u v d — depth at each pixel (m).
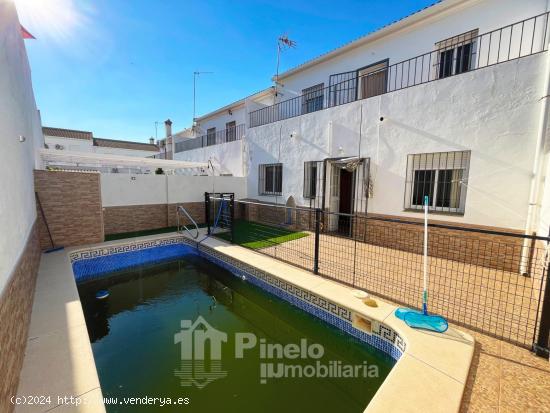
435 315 3.09
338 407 2.59
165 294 5.39
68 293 3.89
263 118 11.02
